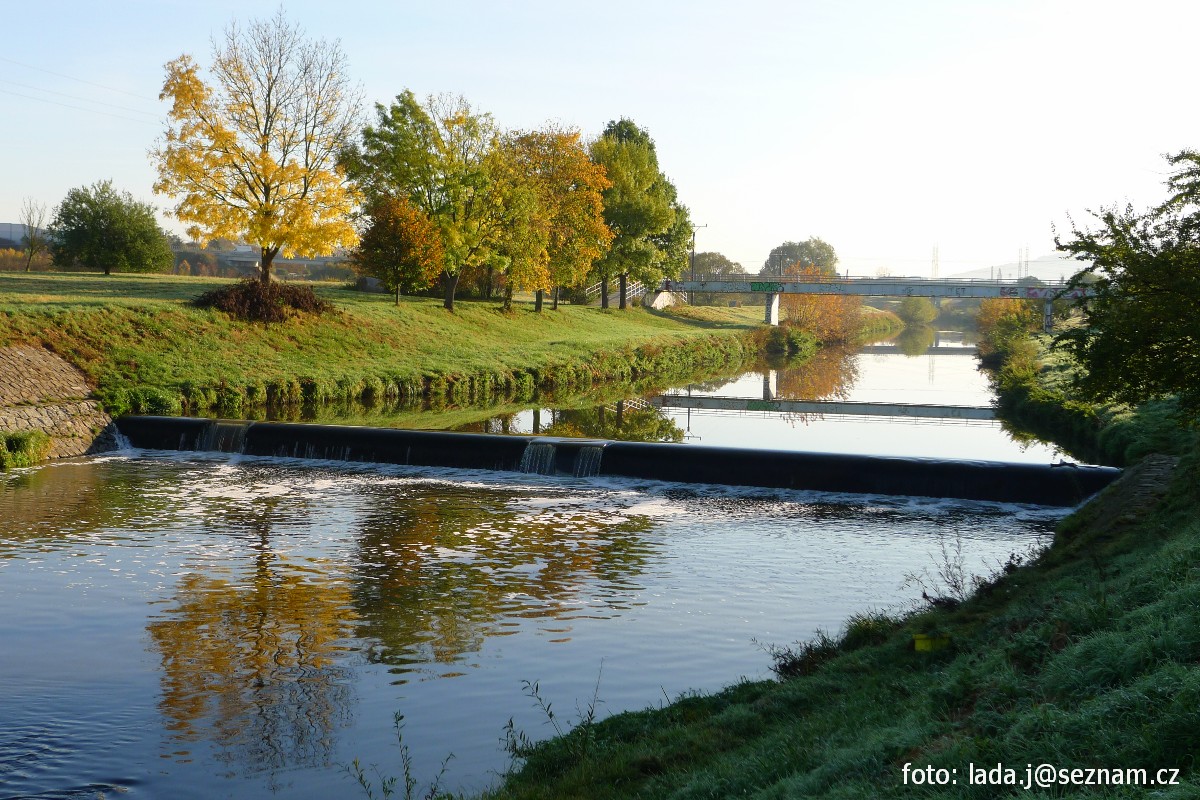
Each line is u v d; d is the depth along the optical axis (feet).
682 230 321.73
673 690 42.91
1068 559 52.19
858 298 436.35
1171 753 22.50
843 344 396.37
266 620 52.70
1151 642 28.02
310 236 172.14
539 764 34.04
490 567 63.57
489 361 181.16
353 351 168.25
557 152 239.09
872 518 78.74
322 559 65.16
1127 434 95.30
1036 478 84.58
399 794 33.40
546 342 214.90
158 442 111.45
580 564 64.39
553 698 42.11
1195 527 44.16
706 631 51.11
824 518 78.69
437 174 208.13
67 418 109.60
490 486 91.50
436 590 58.49
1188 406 54.65
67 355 124.98
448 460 101.45
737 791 27.76
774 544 70.13
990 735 26.55
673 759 32.07
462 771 35.09
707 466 93.91
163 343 141.69
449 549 68.13
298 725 39.42
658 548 68.85
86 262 265.95
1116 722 24.56
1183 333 50.29
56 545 67.67
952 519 78.43
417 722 39.65
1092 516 63.31
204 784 34.40
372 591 58.18
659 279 298.97
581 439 100.83
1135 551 46.29
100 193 265.75
